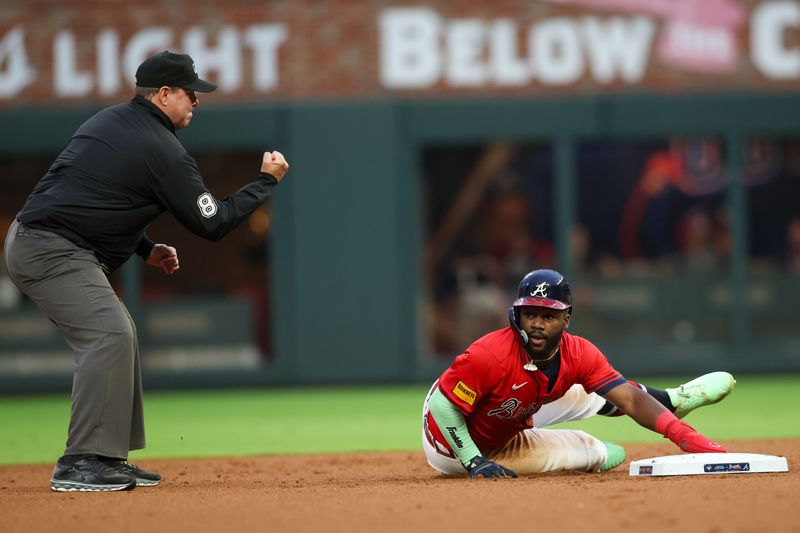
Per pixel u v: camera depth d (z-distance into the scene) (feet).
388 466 89.40
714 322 179.73
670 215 180.86
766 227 182.19
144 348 174.91
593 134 176.45
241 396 167.43
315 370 174.29
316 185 174.19
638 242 180.86
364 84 175.01
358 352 174.40
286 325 174.60
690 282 179.83
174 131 72.90
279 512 57.72
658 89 177.27
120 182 69.82
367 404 151.94
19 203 177.06
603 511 54.95
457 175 179.32
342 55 174.81
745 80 178.19
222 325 175.83
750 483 63.46
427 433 73.92
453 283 179.42
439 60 175.73
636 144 180.86
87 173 69.77
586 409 77.71
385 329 174.60
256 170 177.06
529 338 67.56
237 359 175.83
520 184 179.32
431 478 75.46
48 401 165.17
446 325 178.91
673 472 68.90
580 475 73.10
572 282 177.37
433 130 175.32
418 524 53.36
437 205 179.42
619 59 177.06
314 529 52.85
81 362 68.95
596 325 179.73
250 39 174.19
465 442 71.20
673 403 75.92
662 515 53.67
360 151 174.50
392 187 174.70
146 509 59.88
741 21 178.09
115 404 69.05
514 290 179.22
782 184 181.78
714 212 180.65
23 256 69.36
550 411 77.41
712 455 69.77
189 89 71.97
